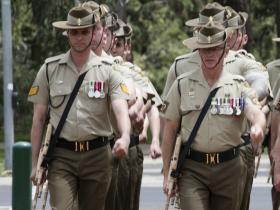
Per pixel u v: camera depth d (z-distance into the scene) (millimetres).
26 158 16562
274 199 21016
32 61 64875
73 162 16922
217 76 16812
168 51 68438
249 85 17891
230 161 16875
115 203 20250
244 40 20984
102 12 18562
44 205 17547
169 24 69312
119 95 16828
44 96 17188
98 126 16984
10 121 41656
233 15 20594
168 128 17188
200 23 19875
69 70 17000
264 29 67125
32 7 52969
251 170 19562
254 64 19922
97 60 17047
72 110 16922
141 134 20891
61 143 16984
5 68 41188
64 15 50688
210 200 17203
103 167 17031
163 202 31719
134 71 20547
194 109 16797
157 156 20703
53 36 53500
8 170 41594
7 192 35000
